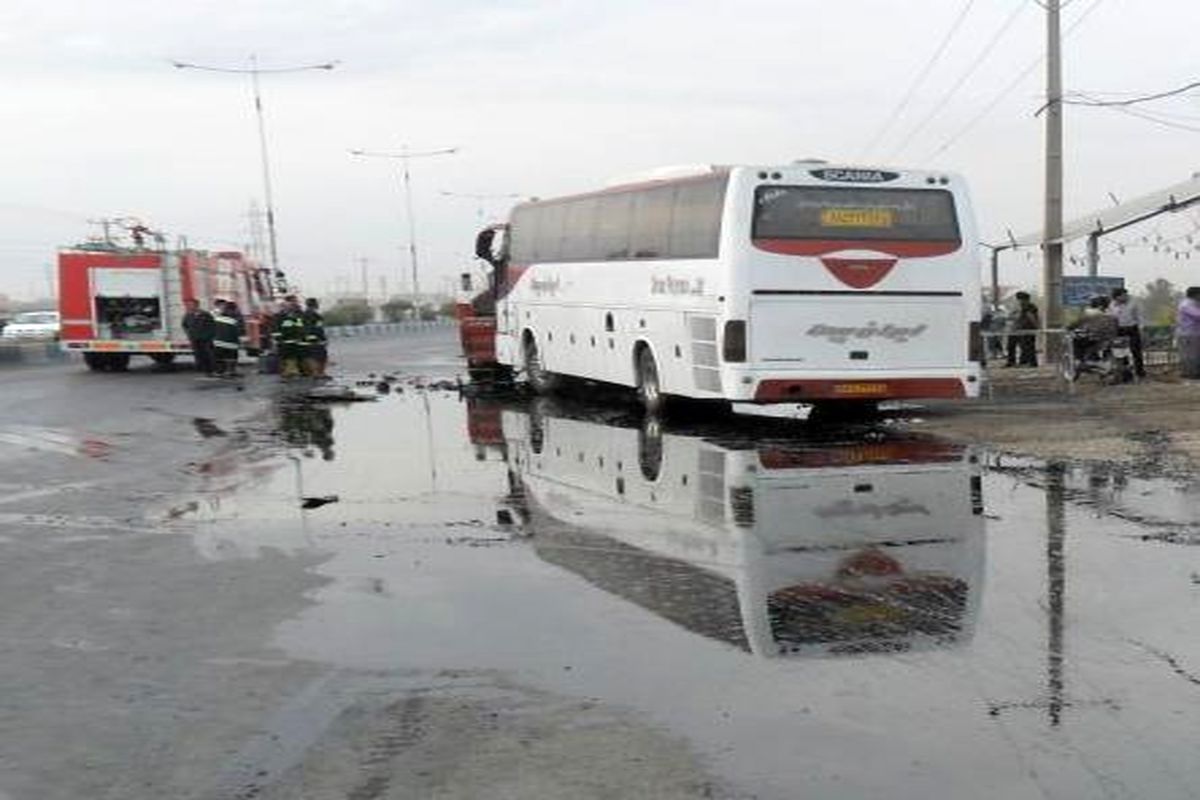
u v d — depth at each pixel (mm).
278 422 17094
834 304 14461
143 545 8414
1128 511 9031
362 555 7980
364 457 13031
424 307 96938
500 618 6387
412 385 24344
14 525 9195
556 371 20359
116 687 5352
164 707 5082
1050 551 7742
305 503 10070
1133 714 4820
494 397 21344
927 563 7461
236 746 4629
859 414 16266
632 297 17078
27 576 7496
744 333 14289
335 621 6383
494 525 8977
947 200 14766
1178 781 4180
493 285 24422
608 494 10320
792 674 5363
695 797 4082
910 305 14648
